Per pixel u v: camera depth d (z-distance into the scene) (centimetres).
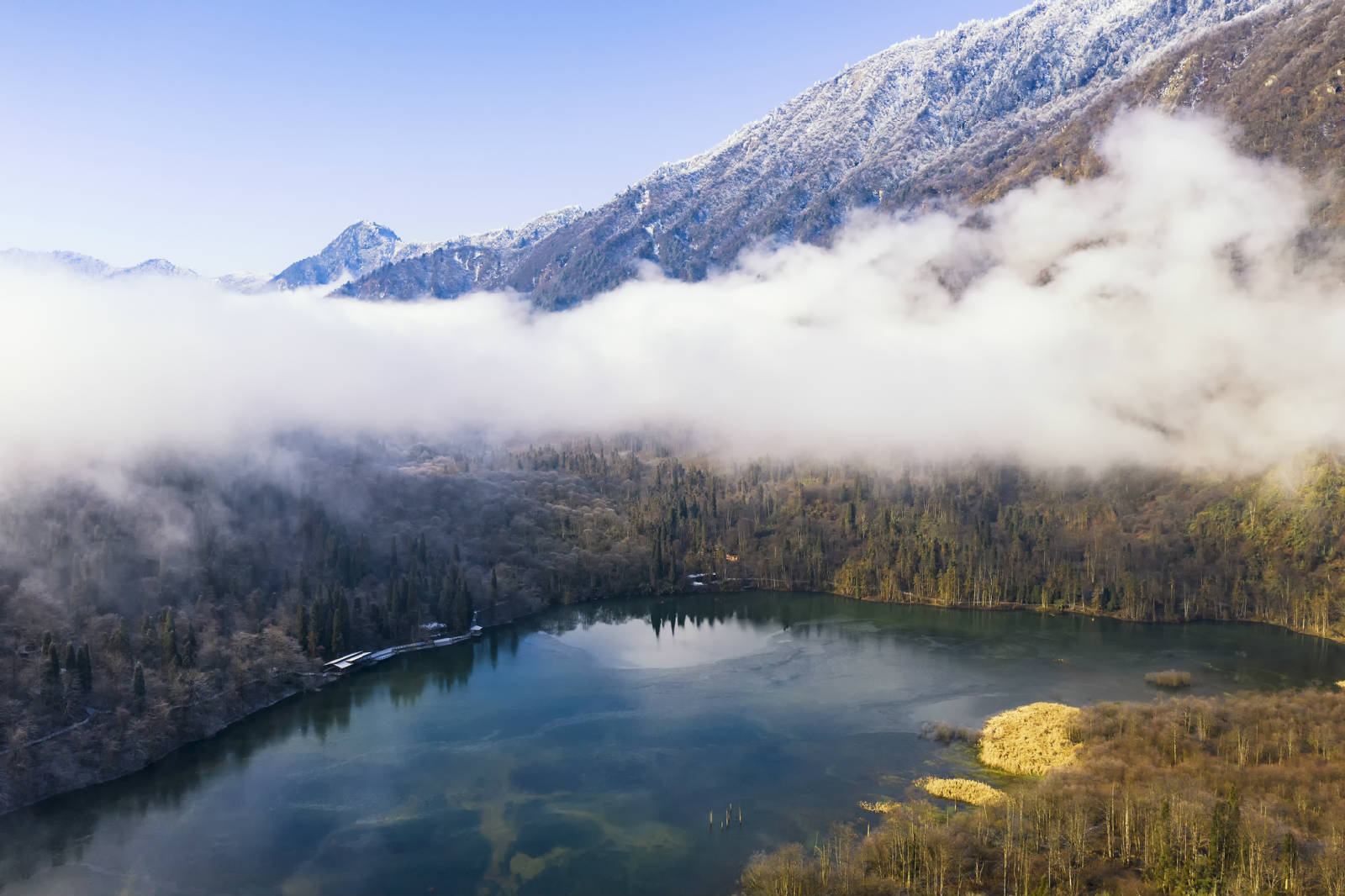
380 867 14988
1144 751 17375
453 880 14538
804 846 15162
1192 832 13175
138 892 14325
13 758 17888
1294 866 12394
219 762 19700
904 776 18088
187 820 16850
